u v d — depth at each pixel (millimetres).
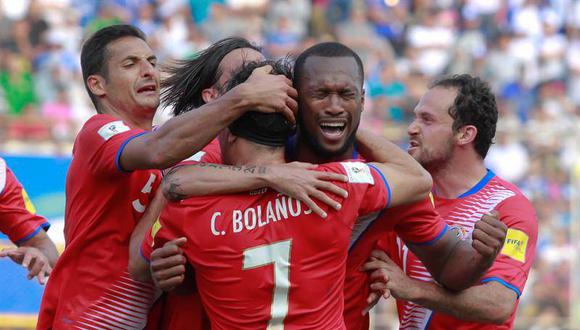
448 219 12828
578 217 31297
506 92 36500
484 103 13008
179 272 9664
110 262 11586
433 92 13188
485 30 37812
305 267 9492
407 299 11211
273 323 9477
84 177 11516
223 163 10109
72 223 11859
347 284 10938
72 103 31109
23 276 19875
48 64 31578
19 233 14547
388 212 10375
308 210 9508
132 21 34656
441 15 37750
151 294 11695
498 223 10500
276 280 9422
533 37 37906
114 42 12320
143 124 12570
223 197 9570
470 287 11586
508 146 31766
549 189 31516
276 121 9672
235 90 9586
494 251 10492
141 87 12320
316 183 9477
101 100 12438
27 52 31844
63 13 33344
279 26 36094
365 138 10531
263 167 9594
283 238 9461
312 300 9531
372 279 11070
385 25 37344
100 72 12336
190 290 10508
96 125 11398
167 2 35375
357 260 10836
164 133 9898
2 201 14398
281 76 9805
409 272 12414
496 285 11938
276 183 9445
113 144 10914
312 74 9867
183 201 9648
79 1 34000
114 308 11578
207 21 35688
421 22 37531
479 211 12711
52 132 28578
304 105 9945
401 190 10070
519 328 30250
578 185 31547
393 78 35656
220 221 9500
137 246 10656
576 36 38375
